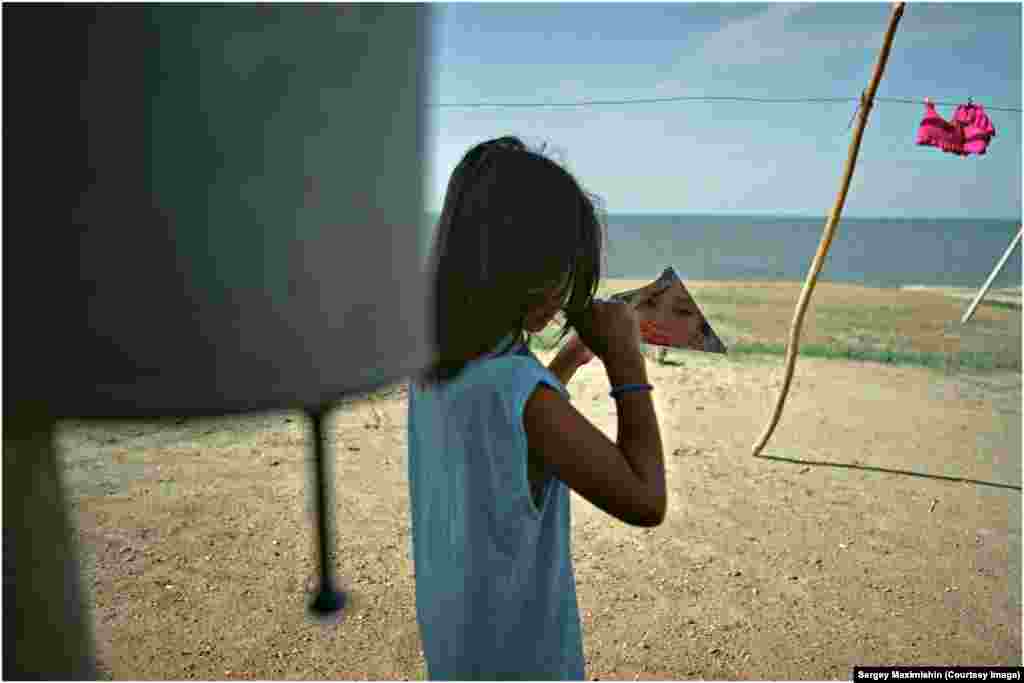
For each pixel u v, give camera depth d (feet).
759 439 16.94
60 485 2.12
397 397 19.49
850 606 10.77
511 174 3.17
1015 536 13.09
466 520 3.33
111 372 1.32
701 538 12.78
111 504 12.75
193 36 1.26
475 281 3.16
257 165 1.32
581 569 11.66
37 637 2.05
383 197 1.51
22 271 1.32
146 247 1.29
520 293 3.20
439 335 3.23
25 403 1.35
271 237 1.34
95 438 15.87
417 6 1.60
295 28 1.34
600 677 9.07
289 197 1.35
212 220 1.30
